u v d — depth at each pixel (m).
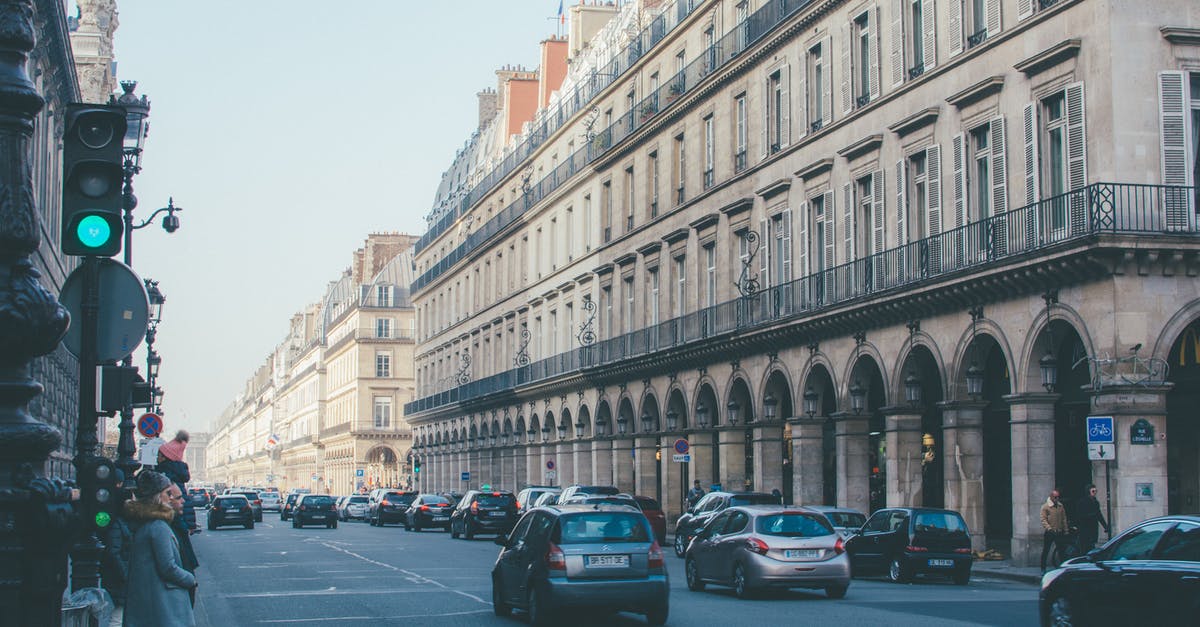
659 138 52.81
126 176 22.69
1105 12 26.92
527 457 68.94
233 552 38.38
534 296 70.19
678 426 49.84
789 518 22.66
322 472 146.38
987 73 30.95
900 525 26.88
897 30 35.00
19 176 7.05
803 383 39.28
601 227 59.19
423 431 99.44
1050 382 28.16
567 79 69.12
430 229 100.62
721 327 45.09
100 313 11.73
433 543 44.81
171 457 15.45
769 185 42.19
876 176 35.81
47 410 41.03
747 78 44.72
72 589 14.60
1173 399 29.00
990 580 27.47
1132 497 25.78
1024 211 29.09
